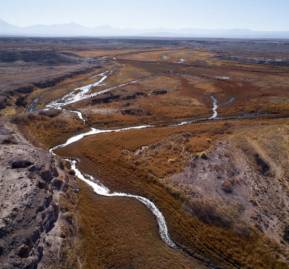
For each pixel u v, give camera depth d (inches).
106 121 2989.7
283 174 1875.0
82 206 1664.6
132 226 1550.2
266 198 1700.3
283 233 1493.6
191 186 1770.4
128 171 2004.2
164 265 1336.1
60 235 1357.0
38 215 1341.0
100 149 2325.3
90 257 1341.0
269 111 3245.6
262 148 2116.1
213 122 2933.1
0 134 2359.7
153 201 1739.7
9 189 1439.5
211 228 1513.3
